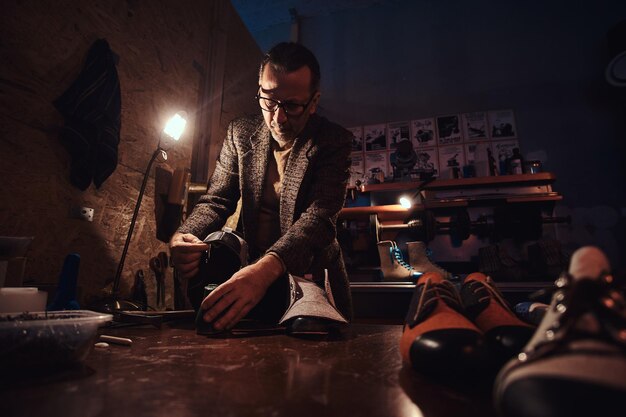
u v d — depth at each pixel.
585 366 0.32
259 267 0.98
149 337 0.97
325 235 1.17
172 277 2.24
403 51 4.25
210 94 2.77
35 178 1.47
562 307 0.40
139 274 1.96
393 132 4.05
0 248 1.02
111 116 1.74
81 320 0.64
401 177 3.37
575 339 0.35
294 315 0.96
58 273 1.55
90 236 1.71
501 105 3.79
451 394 0.49
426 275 0.77
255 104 3.73
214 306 0.92
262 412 0.43
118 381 0.55
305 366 0.65
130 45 2.01
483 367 0.49
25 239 1.07
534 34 3.86
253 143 1.42
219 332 0.94
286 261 1.03
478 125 3.81
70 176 1.61
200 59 2.74
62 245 1.57
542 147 3.58
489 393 0.50
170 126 2.19
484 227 2.96
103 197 1.79
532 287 2.34
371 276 3.00
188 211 2.27
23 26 1.44
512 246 3.03
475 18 4.09
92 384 0.53
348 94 4.31
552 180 2.88
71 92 1.59
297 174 1.31
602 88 3.54
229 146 1.52
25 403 0.45
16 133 1.40
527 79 3.78
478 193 3.03
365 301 2.44
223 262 1.16
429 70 4.11
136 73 2.05
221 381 0.55
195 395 0.49
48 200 1.52
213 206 1.42
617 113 3.45
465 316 0.64
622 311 0.36
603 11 3.70
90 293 1.70
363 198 3.21
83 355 0.64
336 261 1.44
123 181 1.92
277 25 4.81
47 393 0.49
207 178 2.64
